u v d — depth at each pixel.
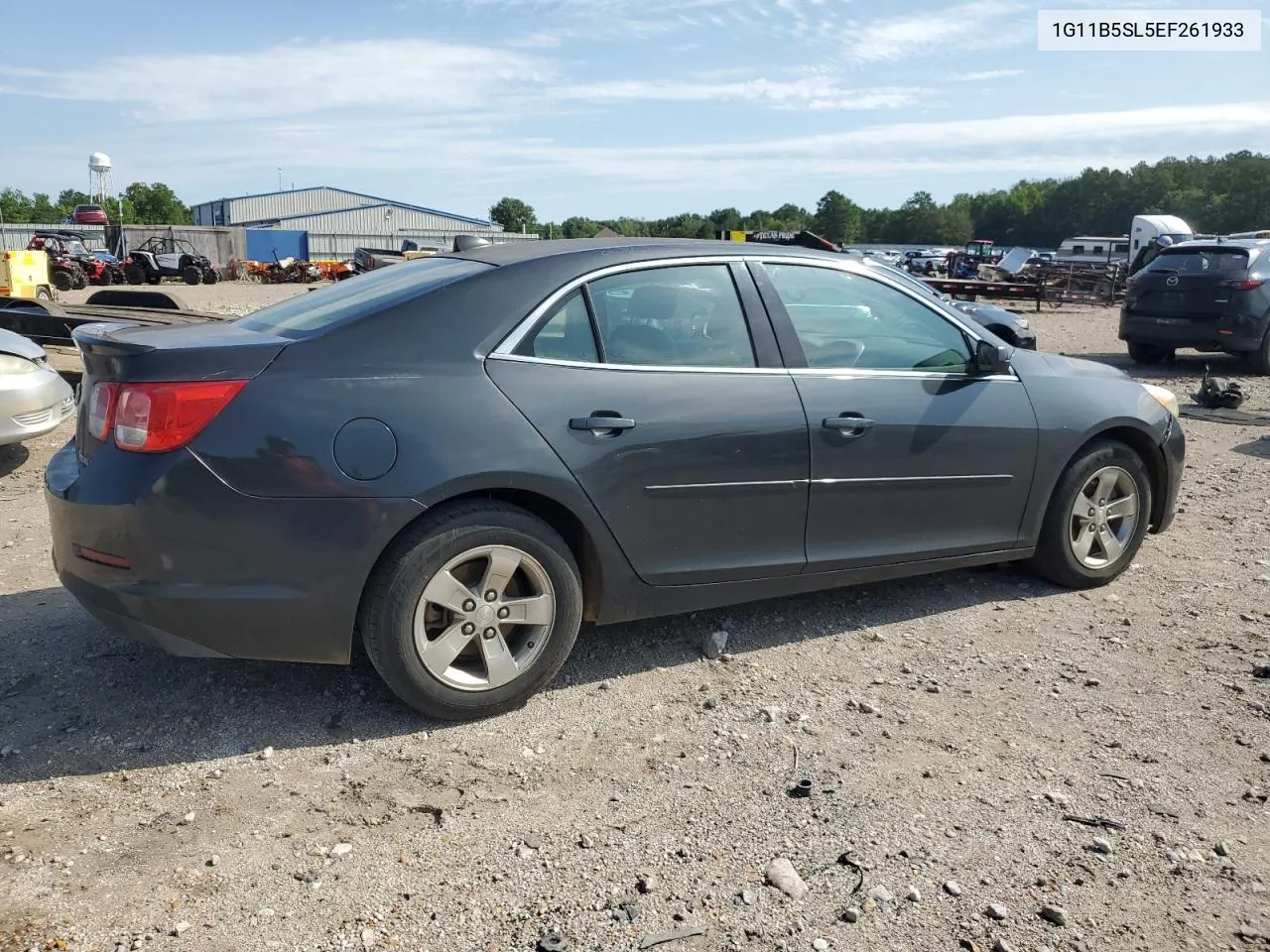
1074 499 4.69
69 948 2.37
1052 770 3.23
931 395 4.25
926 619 4.48
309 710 3.56
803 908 2.56
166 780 3.11
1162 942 2.45
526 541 3.44
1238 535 5.83
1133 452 4.84
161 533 3.10
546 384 3.47
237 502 3.11
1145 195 136.50
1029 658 4.08
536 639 3.55
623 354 3.65
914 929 2.48
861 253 4.70
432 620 3.43
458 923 2.49
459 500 3.38
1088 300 28.39
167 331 3.51
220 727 3.44
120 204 98.94
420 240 76.50
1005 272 30.86
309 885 2.62
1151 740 3.43
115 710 3.54
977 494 4.40
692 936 2.45
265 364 3.19
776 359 3.93
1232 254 12.72
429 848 2.79
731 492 3.79
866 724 3.52
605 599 3.68
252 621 3.17
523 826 2.90
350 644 3.30
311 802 3.00
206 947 2.39
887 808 3.00
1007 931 2.48
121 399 3.14
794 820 2.94
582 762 3.26
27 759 3.22
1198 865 2.75
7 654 3.96
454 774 3.16
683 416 3.68
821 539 4.04
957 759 3.29
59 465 3.52
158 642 3.20
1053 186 151.25
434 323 3.40
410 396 3.27
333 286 4.09
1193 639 4.28
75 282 34.91
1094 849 2.82
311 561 3.17
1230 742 3.42
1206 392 10.51
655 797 3.05
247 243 60.44
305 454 3.14
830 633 4.32
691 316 3.82
